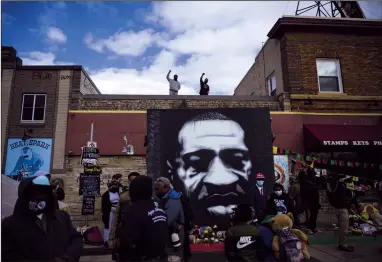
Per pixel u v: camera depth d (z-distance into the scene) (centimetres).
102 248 612
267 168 702
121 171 1018
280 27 1191
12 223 226
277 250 376
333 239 702
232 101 1138
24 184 240
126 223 272
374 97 1167
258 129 721
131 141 1033
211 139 700
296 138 1091
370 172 1103
